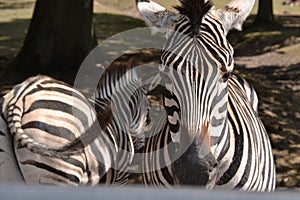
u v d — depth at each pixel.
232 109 6.25
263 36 34.66
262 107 18.89
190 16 5.39
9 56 24.89
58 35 20.16
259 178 6.32
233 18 5.88
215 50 5.27
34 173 6.43
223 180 5.84
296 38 33.03
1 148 6.47
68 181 6.59
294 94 21.92
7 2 47.00
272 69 27.58
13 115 6.50
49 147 6.29
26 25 35.66
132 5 47.34
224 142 5.64
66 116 6.72
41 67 20.05
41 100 6.70
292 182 12.76
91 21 20.77
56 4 20.16
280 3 51.03
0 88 18.47
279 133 16.17
